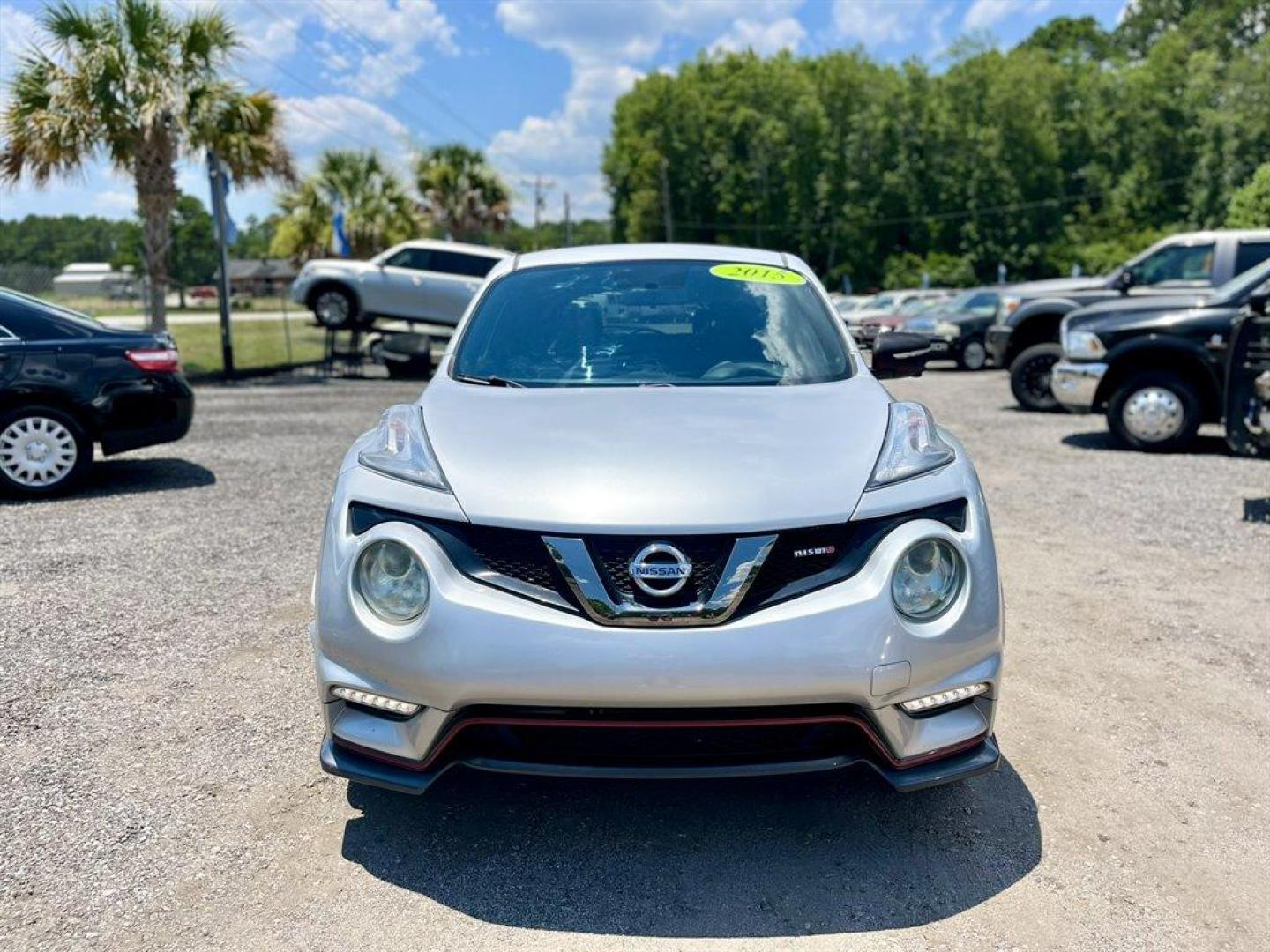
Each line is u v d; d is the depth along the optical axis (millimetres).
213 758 3082
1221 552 5426
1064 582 4914
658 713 2326
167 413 7027
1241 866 2539
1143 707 3488
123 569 5055
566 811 2820
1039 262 64562
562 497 2469
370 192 30516
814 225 71125
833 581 2398
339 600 2486
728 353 3463
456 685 2330
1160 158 64812
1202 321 8336
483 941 2246
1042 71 67438
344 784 2949
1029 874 2510
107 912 2324
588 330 3590
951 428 10180
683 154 74250
